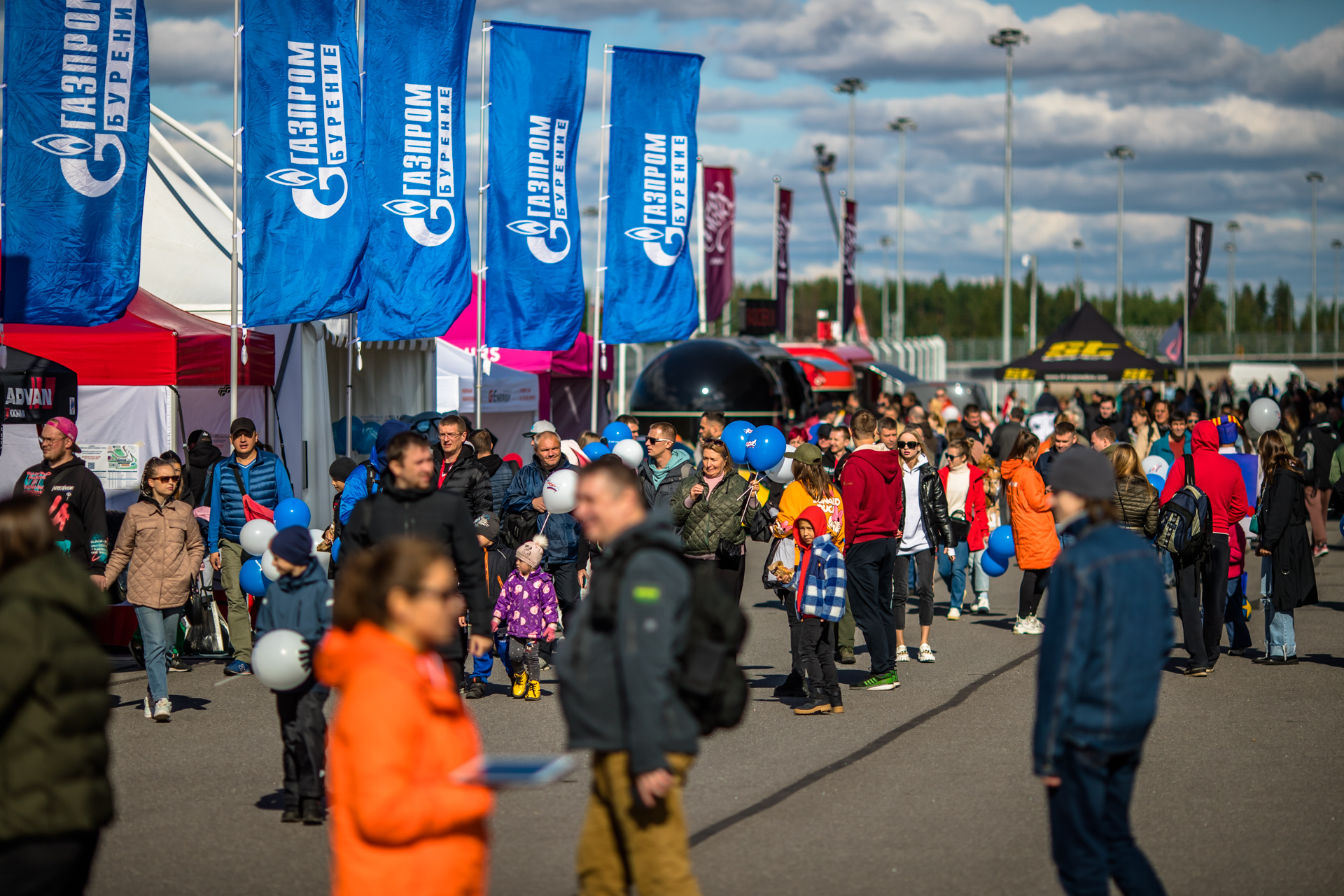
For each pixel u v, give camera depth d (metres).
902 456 16.50
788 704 13.86
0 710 5.30
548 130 22.31
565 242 22.53
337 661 5.11
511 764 5.02
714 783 10.57
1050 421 39.34
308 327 22.42
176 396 18.58
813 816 9.60
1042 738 6.20
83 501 13.41
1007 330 85.81
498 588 15.05
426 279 20.11
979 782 10.53
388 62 19.91
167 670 15.70
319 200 18.02
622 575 6.00
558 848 8.93
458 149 20.27
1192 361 130.38
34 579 5.50
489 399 32.00
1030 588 18.58
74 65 16.41
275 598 9.65
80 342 17.73
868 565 14.45
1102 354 49.94
